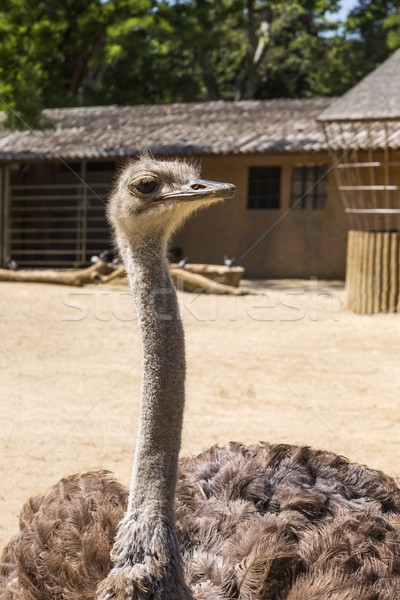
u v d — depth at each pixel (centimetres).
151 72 3706
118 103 3516
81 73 3234
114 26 2881
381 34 3556
